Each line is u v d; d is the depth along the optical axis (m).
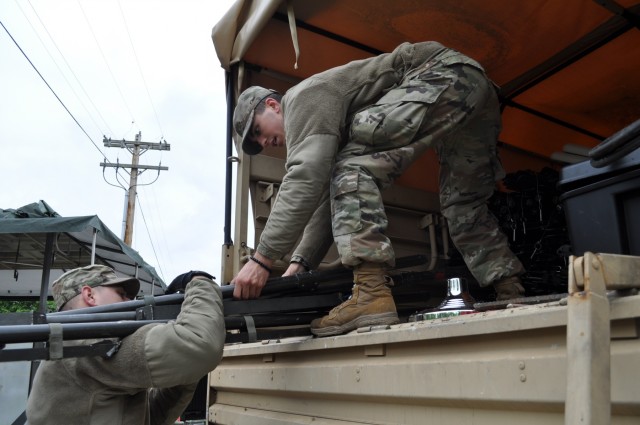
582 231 1.66
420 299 2.47
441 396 1.30
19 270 11.41
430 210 3.62
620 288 0.94
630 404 0.91
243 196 3.10
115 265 11.28
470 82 2.03
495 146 2.42
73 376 1.77
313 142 1.88
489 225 2.39
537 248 2.68
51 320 1.79
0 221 7.30
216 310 1.85
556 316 1.04
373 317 1.74
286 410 2.03
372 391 1.53
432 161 3.74
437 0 2.91
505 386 1.14
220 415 2.61
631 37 3.18
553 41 3.24
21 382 5.63
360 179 1.86
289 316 2.14
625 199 1.57
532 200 2.80
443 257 3.54
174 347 1.69
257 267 1.92
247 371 2.31
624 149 1.51
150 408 2.29
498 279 2.31
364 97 2.04
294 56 3.28
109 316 1.89
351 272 2.09
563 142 4.17
